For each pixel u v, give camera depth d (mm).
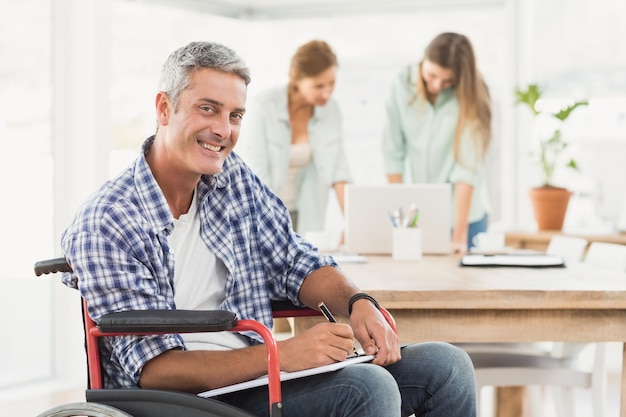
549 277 2602
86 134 4633
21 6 4473
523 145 5902
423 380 1966
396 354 1936
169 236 1943
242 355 1750
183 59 1862
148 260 1827
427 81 5172
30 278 4566
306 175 5551
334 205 5773
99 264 1757
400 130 5332
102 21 4621
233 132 1896
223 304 2002
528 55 5879
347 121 5977
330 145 5527
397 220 3365
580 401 4133
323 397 1790
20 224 4488
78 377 4695
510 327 2303
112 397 1726
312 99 5414
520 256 3084
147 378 1765
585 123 5824
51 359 4727
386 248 3602
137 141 5219
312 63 5352
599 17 5773
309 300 2125
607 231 5160
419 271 2830
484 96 5160
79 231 1787
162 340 1775
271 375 1614
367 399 1751
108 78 4668
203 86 1848
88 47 4617
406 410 2002
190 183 1948
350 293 2049
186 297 1947
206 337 1980
